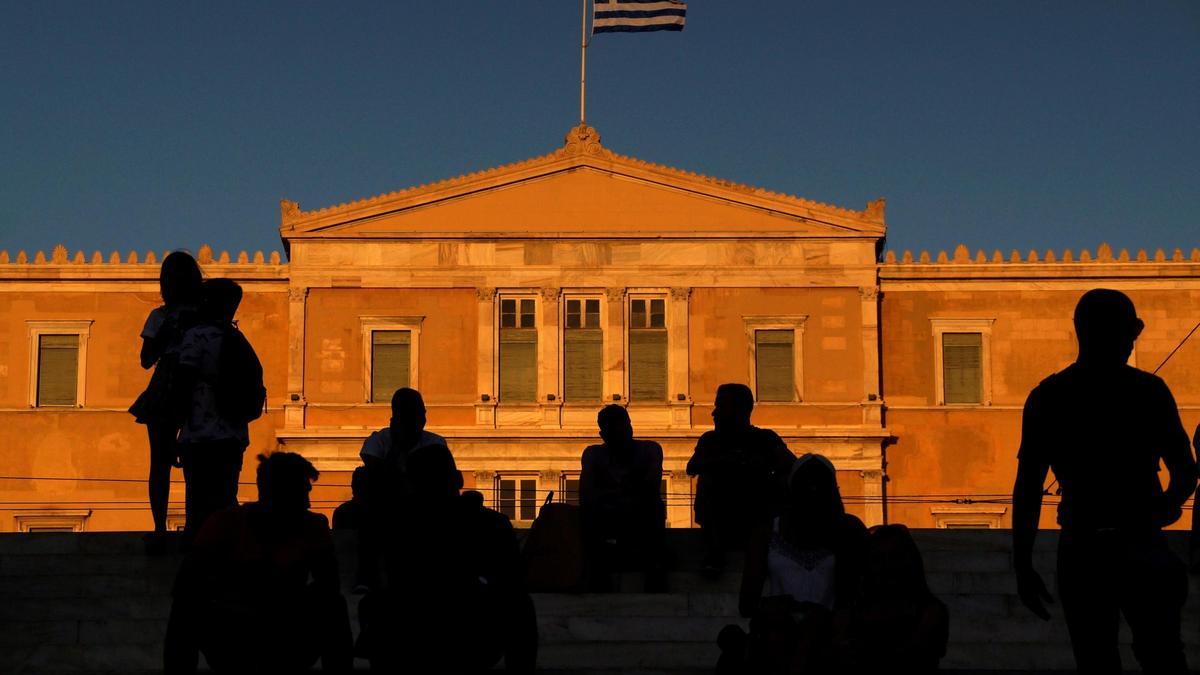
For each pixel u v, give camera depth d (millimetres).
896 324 60000
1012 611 19219
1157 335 59438
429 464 15211
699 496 21078
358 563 19484
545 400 58750
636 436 58375
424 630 14883
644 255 59656
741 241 59719
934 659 14016
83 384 58969
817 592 15273
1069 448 13367
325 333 59125
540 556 19688
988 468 59031
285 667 14906
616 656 17969
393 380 58969
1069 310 59750
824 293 59562
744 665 15406
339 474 58344
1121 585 13180
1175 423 13336
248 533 14953
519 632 15227
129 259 59656
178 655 14664
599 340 59344
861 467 58531
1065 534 13445
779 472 21016
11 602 18750
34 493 58250
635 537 20969
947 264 59844
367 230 59469
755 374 59219
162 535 20250
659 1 59812
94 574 19938
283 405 58969
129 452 58719
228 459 19859
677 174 59875
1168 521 13289
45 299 59312
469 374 59031
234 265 59594
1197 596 19844
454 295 59469
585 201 59906
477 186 59688
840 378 59156
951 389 59594
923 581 14219
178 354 19906
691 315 59469
